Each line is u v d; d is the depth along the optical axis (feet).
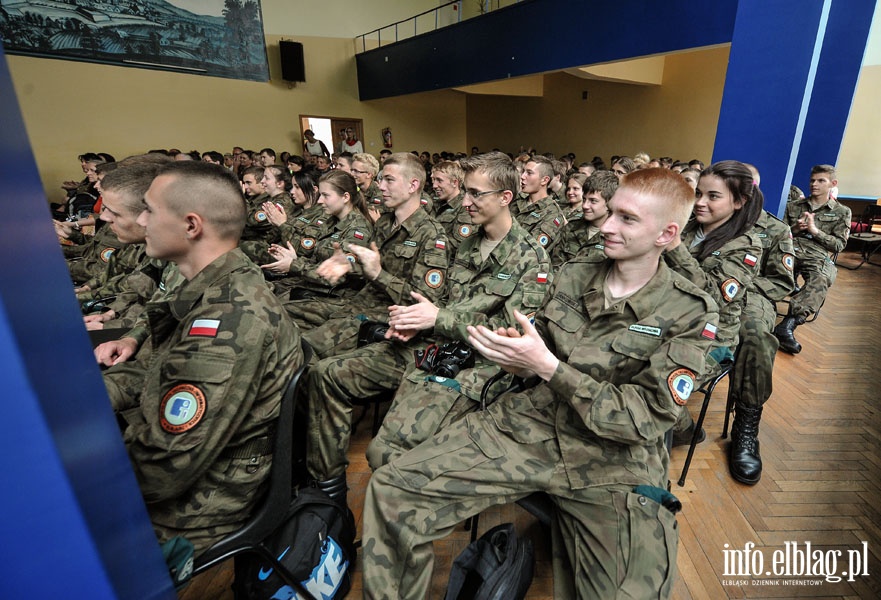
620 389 3.13
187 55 27.35
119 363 4.39
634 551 2.79
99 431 1.52
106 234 9.14
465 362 4.78
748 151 10.31
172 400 2.61
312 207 10.85
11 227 1.14
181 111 28.71
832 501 5.16
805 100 9.37
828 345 9.46
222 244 3.26
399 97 36.35
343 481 4.59
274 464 3.12
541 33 18.52
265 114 31.63
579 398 2.96
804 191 16.83
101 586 1.50
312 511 3.70
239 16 28.55
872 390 7.56
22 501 1.28
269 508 3.15
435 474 3.24
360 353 4.97
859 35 14.76
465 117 40.16
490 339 2.93
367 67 32.01
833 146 15.94
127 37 25.31
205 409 2.63
